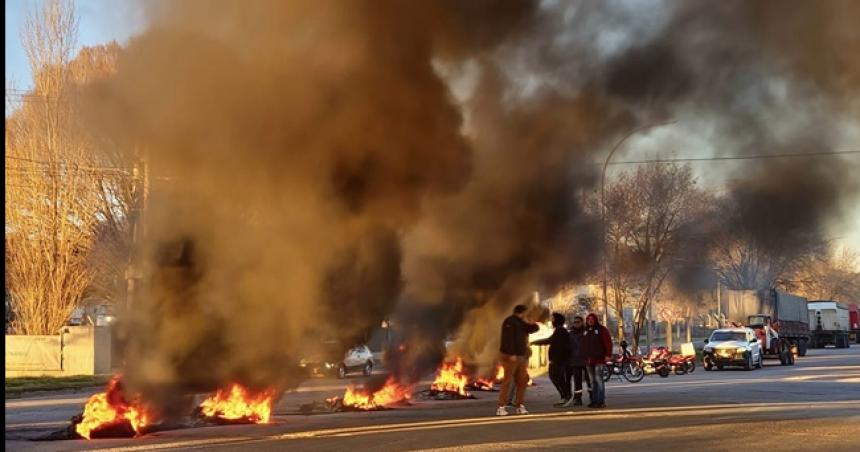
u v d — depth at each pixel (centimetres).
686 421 1238
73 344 2792
